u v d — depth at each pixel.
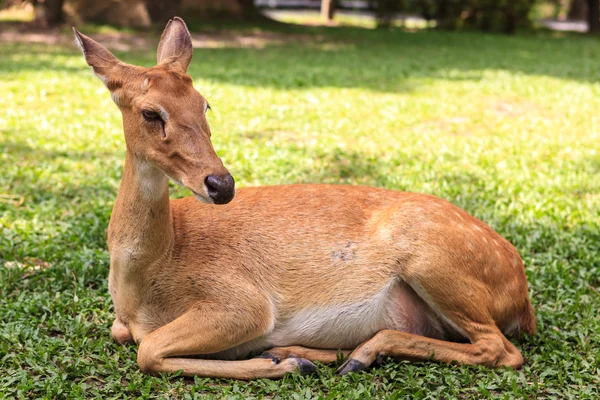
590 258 2.85
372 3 14.16
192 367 2.09
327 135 4.68
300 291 2.16
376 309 2.17
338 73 7.52
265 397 2.05
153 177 2.04
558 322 2.43
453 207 2.29
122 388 2.04
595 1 14.73
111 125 4.77
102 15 10.92
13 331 2.28
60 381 2.04
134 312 2.16
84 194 3.46
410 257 2.16
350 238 2.19
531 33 13.78
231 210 2.22
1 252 2.81
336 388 2.05
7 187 3.49
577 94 6.49
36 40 9.24
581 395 2.04
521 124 5.25
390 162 4.08
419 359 2.16
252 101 5.71
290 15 16.80
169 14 11.34
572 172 3.94
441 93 6.45
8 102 5.39
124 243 2.09
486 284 2.21
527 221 3.21
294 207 2.24
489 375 2.10
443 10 13.95
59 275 2.62
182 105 1.95
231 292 2.12
